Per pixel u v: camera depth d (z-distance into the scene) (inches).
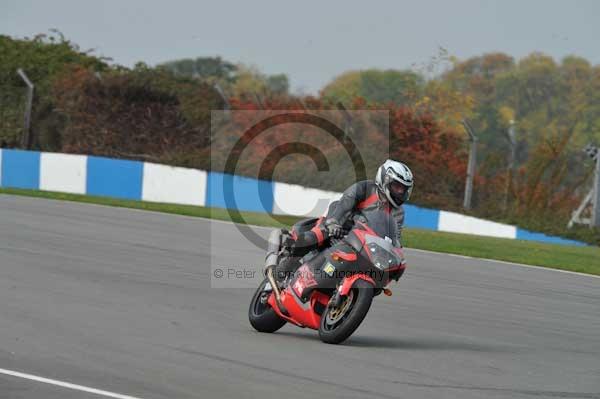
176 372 888.3
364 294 1069.1
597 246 3198.8
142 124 4015.8
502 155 3592.5
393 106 3683.6
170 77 4084.6
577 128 7062.0
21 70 4165.8
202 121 3907.5
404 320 1346.0
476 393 896.3
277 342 1091.3
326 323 1109.1
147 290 1408.7
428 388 901.2
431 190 3555.6
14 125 4158.5
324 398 829.2
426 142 3604.8
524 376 1002.1
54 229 2084.2
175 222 2502.5
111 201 3034.0
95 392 786.8
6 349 934.4
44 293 1299.2
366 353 1056.8
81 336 1027.9
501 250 2447.1
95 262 1652.3
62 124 4160.9
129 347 989.2
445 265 2037.4
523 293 1710.1
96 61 4680.1
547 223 3363.7
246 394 820.6
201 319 1213.7
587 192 3506.4
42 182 3838.6
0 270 1471.5
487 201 3513.8
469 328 1317.7
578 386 970.7
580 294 1758.1
